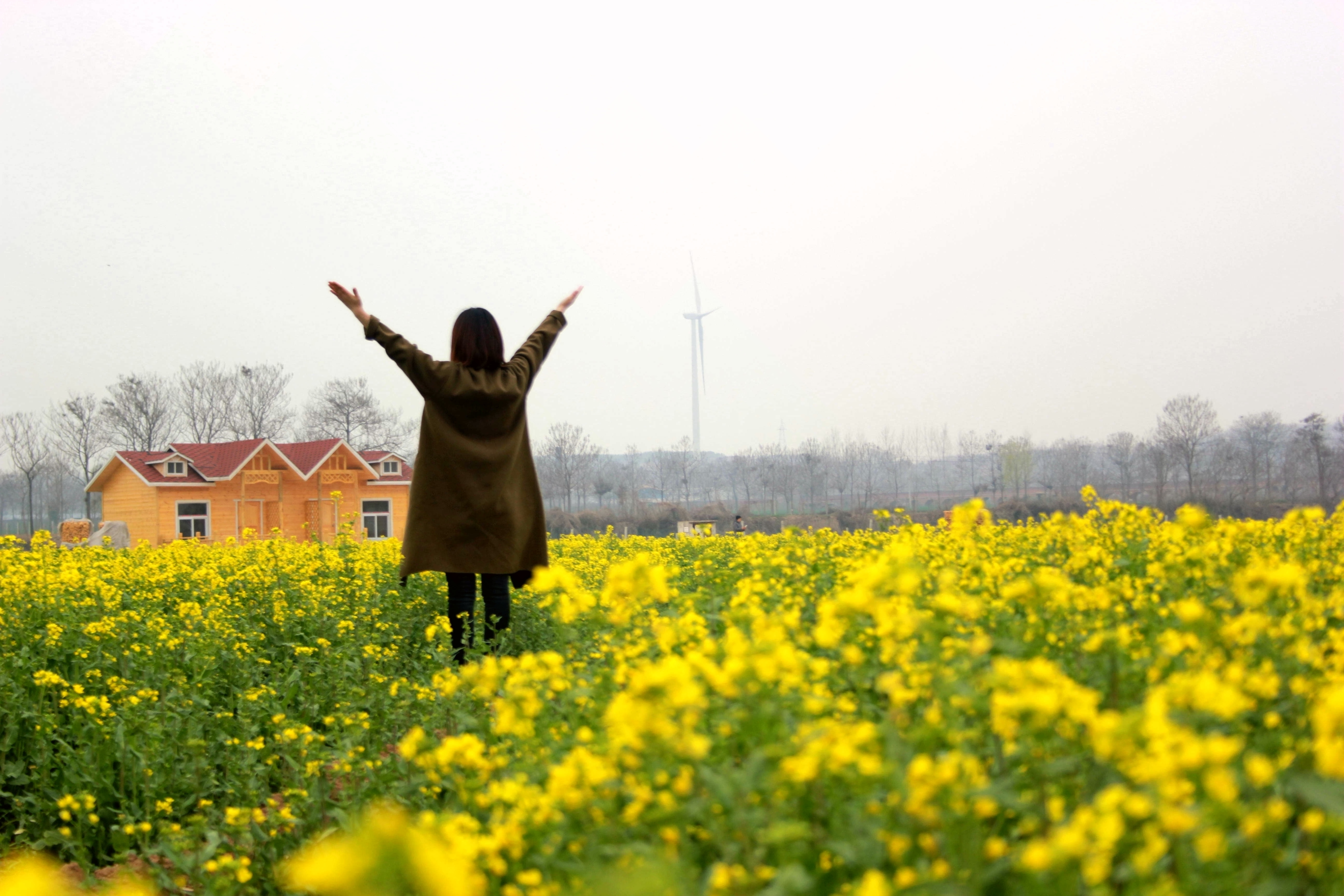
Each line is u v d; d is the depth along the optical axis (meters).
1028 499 63.88
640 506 76.44
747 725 2.40
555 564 11.90
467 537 7.05
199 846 4.21
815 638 3.19
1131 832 1.95
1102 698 2.88
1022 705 2.13
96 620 7.61
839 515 64.38
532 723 3.15
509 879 2.70
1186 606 2.77
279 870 4.08
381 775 4.16
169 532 40.69
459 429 6.99
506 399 7.05
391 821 1.37
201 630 7.44
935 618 2.90
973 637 3.16
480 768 3.08
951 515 4.73
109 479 43.28
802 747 2.25
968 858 2.04
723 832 2.31
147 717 5.54
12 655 6.74
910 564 3.05
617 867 2.17
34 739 5.69
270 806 4.46
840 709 2.84
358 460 44.06
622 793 2.54
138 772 5.18
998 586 3.95
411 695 5.45
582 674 3.76
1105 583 4.10
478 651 6.24
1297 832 2.14
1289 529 5.44
